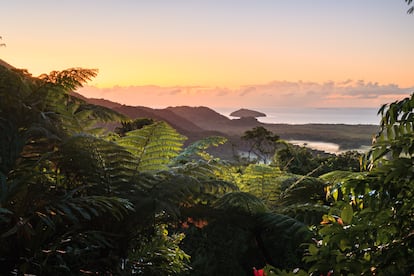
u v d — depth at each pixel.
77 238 2.96
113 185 3.41
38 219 3.03
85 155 3.27
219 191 4.17
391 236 1.66
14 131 3.11
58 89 3.56
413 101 1.59
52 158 3.28
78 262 3.12
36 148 3.39
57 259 2.91
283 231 4.07
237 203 3.87
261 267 5.54
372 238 1.67
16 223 2.61
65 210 2.63
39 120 3.32
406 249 1.58
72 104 3.64
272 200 5.03
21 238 2.69
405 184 1.63
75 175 3.40
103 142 3.31
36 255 2.76
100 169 3.35
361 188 1.67
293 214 4.59
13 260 2.70
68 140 3.13
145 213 3.27
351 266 1.57
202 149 4.50
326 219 1.88
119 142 3.89
